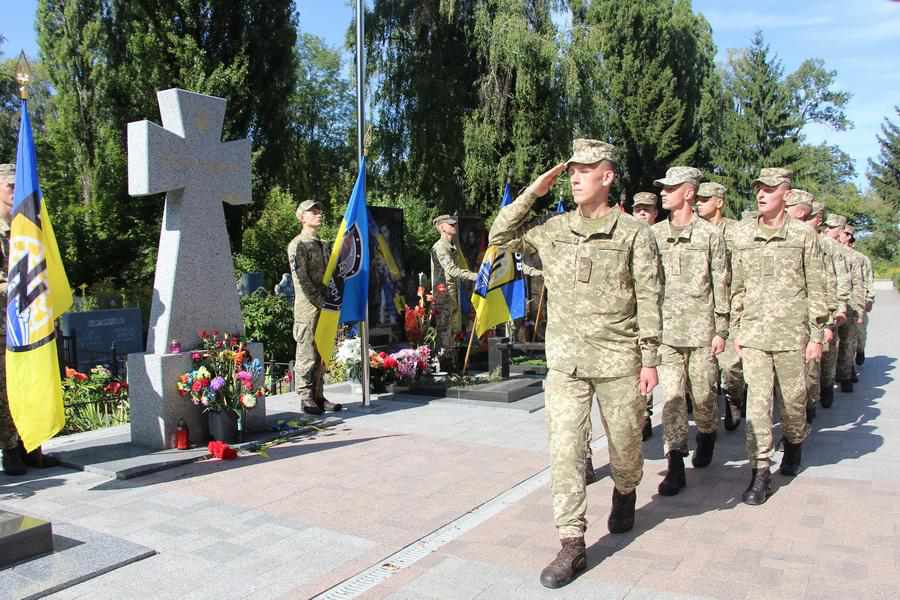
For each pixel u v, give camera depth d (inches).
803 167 1785.2
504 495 216.8
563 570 153.1
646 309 164.7
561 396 166.1
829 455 261.1
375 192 1010.7
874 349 590.9
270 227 908.0
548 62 830.5
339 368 446.3
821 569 159.6
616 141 1314.0
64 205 851.4
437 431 300.8
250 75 781.3
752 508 203.5
